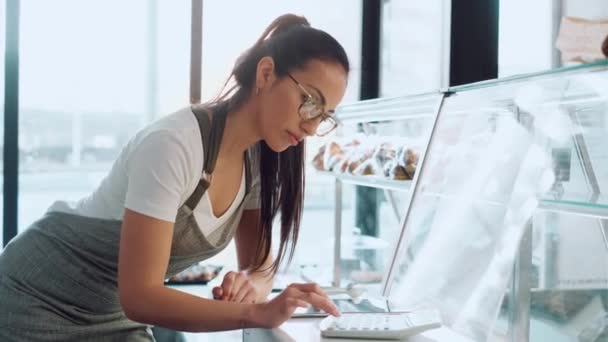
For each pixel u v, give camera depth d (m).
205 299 1.04
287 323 1.10
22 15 3.02
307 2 3.27
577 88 1.11
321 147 2.53
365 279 2.29
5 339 1.25
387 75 3.28
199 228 1.20
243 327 1.03
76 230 1.24
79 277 1.25
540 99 1.19
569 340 1.33
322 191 3.16
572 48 1.37
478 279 1.20
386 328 1.01
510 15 2.45
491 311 1.13
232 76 1.21
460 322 1.18
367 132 2.43
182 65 3.24
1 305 1.26
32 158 3.22
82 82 3.32
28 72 3.11
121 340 1.34
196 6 3.06
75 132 3.33
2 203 3.03
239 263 1.47
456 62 2.45
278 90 1.12
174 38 3.26
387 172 1.89
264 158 1.33
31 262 1.26
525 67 2.46
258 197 1.42
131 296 1.03
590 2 2.29
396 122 2.26
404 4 3.03
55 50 3.21
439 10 2.61
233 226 1.31
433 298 1.28
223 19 3.11
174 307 1.02
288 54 1.11
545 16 2.43
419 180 1.46
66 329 1.26
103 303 1.28
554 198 1.08
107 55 3.32
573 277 1.59
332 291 1.45
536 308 1.39
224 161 1.21
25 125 3.18
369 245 2.63
